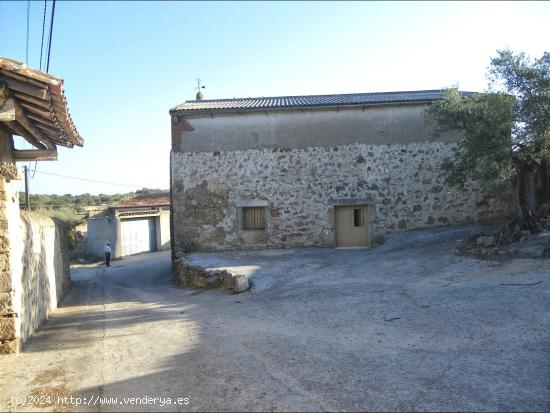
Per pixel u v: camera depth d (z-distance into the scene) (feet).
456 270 26.63
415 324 18.29
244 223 45.11
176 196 44.93
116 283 51.57
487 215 43.27
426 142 43.73
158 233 96.27
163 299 33.14
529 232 29.55
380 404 11.54
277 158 44.47
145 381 14.39
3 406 13.03
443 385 12.42
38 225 28.35
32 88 15.71
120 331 22.62
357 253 39.52
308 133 44.42
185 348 17.99
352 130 44.21
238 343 18.13
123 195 175.22
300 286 28.86
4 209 18.84
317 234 44.16
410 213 43.73
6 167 18.76
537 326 16.22
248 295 28.96
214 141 44.80
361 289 25.67
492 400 11.38
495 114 28.12
